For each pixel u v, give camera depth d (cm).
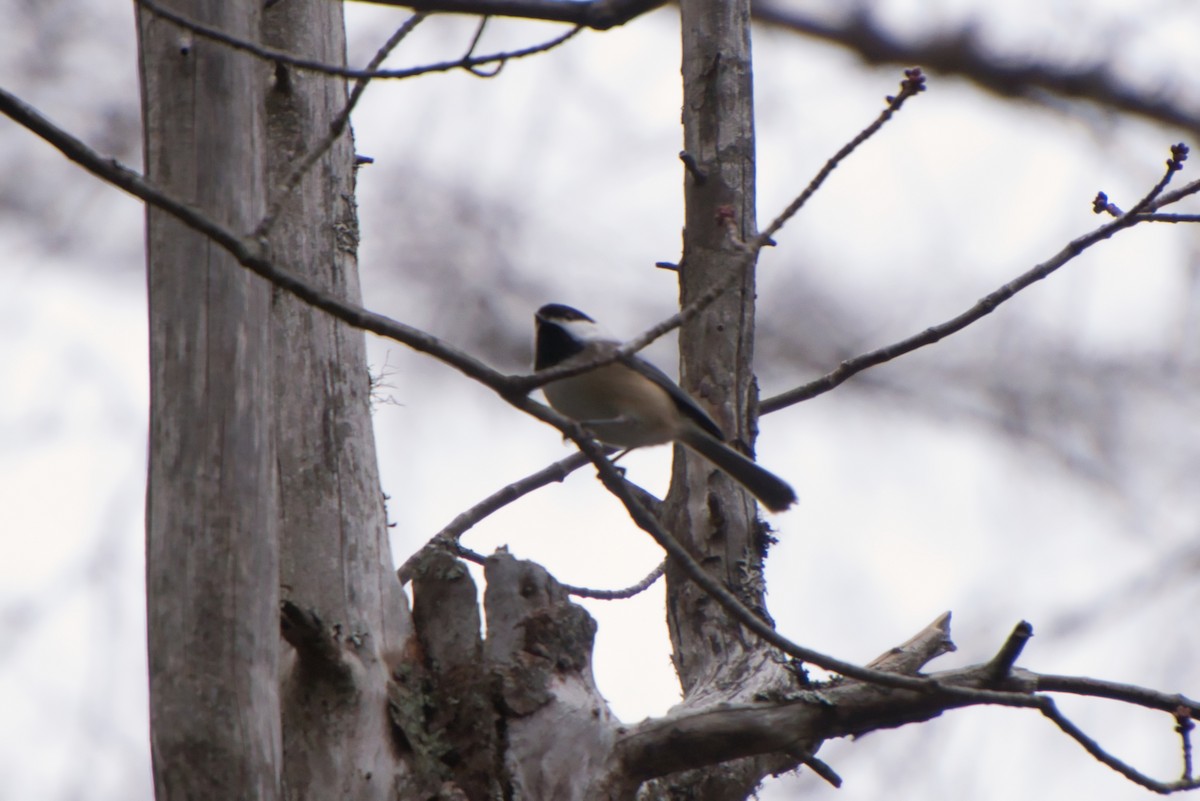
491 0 749
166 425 627
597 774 705
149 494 628
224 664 597
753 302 896
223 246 557
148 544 620
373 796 704
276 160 840
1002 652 668
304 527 757
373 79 623
